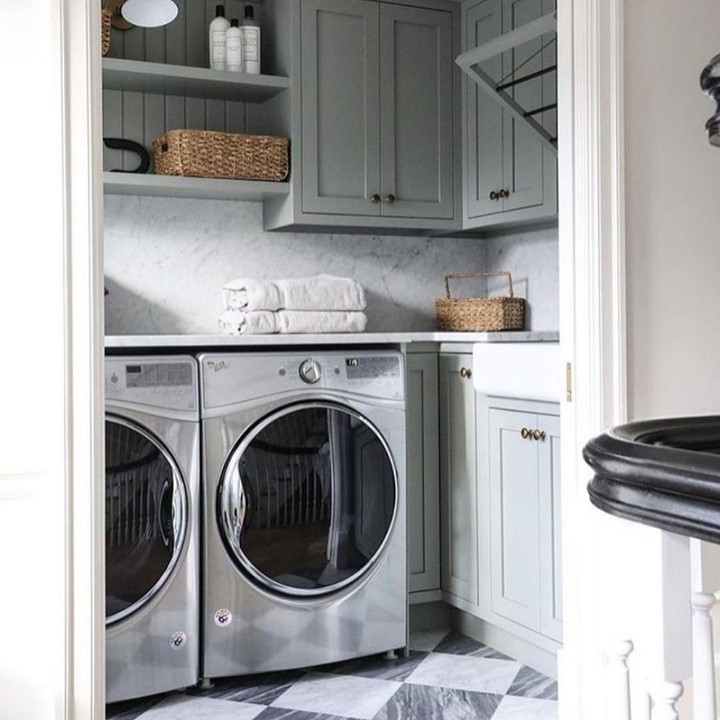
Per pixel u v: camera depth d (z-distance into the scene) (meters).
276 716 2.74
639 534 0.92
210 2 3.53
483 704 2.81
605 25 2.19
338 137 3.46
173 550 2.84
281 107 3.46
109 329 3.39
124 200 3.42
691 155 2.33
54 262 1.69
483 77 3.11
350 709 2.79
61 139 1.69
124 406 2.77
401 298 3.86
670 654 0.90
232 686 2.99
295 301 3.30
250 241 3.61
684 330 2.33
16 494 1.69
